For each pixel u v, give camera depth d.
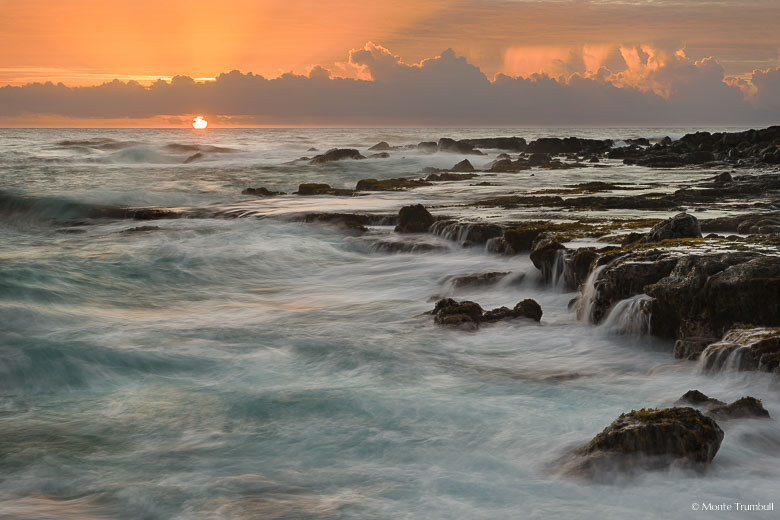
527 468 7.94
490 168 61.19
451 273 19.88
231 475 7.92
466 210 29.45
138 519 6.94
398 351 12.82
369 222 28.14
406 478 7.73
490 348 13.07
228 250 23.47
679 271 13.03
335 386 10.97
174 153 89.81
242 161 75.19
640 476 7.40
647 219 24.89
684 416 7.79
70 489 7.70
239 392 10.73
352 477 7.79
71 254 22.88
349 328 14.61
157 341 13.53
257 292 19.17
